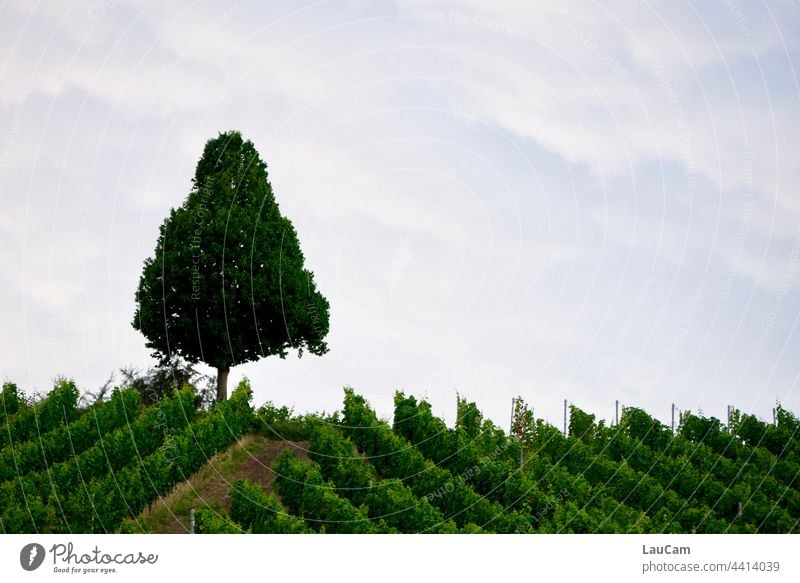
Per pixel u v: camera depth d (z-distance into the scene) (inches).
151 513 1086.4
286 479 1100.5
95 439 1274.6
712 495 1309.1
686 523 1186.6
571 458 1359.5
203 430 1207.6
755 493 1289.4
